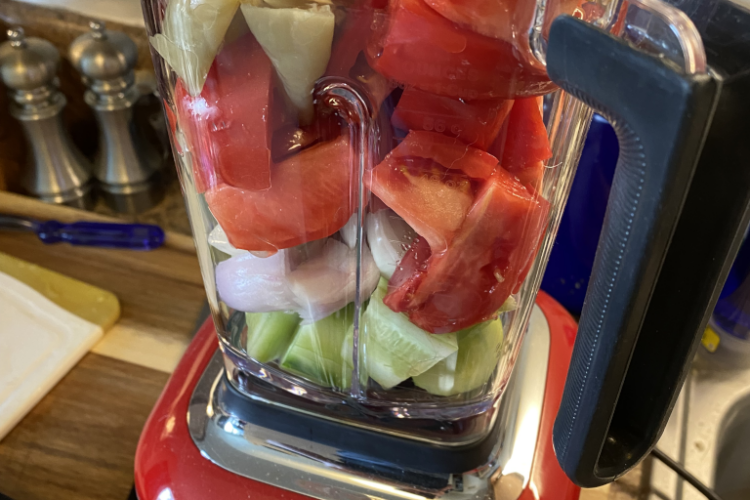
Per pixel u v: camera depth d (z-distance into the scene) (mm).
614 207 200
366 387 339
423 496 332
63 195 673
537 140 248
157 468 351
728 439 461
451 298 278
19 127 668
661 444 436
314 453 349
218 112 240
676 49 187
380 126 250
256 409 364
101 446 430
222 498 333
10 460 417
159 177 709
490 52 214
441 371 315
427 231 255
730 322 504
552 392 393
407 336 297
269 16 218
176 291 564
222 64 236
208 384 394
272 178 256
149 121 703
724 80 184
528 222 259
